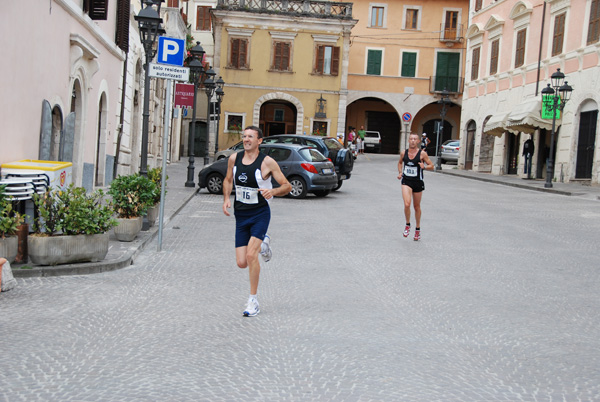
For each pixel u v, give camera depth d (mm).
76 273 8719
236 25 45531
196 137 48469
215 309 7113
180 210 16531
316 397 4617
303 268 9523
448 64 53000
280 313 6980
